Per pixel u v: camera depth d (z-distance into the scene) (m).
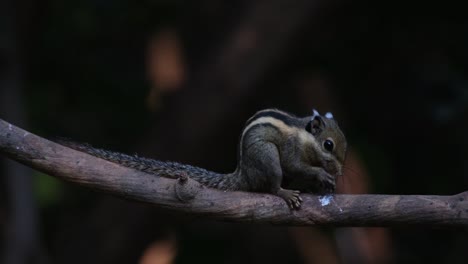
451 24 15.03
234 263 16.06
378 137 15.42
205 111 14.52
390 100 15.39
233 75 14.48
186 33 15.66
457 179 15.08
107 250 14.67
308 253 15.64
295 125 8.31
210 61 14.66
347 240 14.88
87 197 15.83
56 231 15.70
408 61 15.21
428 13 15.02
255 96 14.71
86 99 16.11
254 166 8.02
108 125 16.09
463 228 7.11
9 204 13.76
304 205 7.28
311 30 14.52
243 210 7.25
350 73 15.58
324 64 15.57
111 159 7.71
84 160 7.03
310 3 14.20
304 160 8.33
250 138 8.08
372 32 15.23
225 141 14.98
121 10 15.95
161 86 15.57
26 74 15.48
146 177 7.10
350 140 14.99
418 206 7.07
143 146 14.87
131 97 16.25
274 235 16.25
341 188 14.03
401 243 15.52
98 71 16.17
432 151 15.20
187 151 14.69
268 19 14.39
